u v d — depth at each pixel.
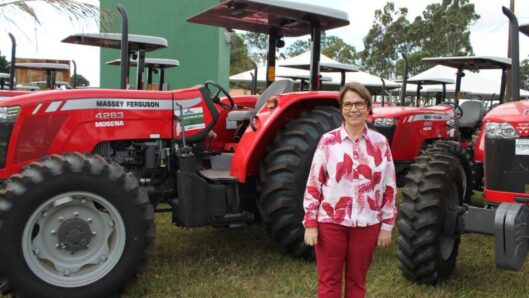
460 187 3.72
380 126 6.70
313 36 4.28
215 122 4.22
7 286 3.08
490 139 3.38
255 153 4.11
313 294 3.47
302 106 4.37
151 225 3.40
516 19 3.52
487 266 4.15
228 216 3.95
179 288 3.53
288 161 3.97
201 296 3.40
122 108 3.89
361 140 2.59
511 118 3.29
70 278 3.23
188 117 4.11
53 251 3.25
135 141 3.99
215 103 4.45
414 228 3.51
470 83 17.66
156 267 3.96
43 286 3.14
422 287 3.62
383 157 2.60
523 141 3.23
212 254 4.32
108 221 3.36
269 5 3.97
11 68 7.78
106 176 3.28
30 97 3.68
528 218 3.16
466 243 4.80
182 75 13.64
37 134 3.68
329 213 2.60
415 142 7.04
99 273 3.28
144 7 13.34
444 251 3.66
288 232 4.00
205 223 3.87
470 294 3.51
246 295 3.43
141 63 6.39
